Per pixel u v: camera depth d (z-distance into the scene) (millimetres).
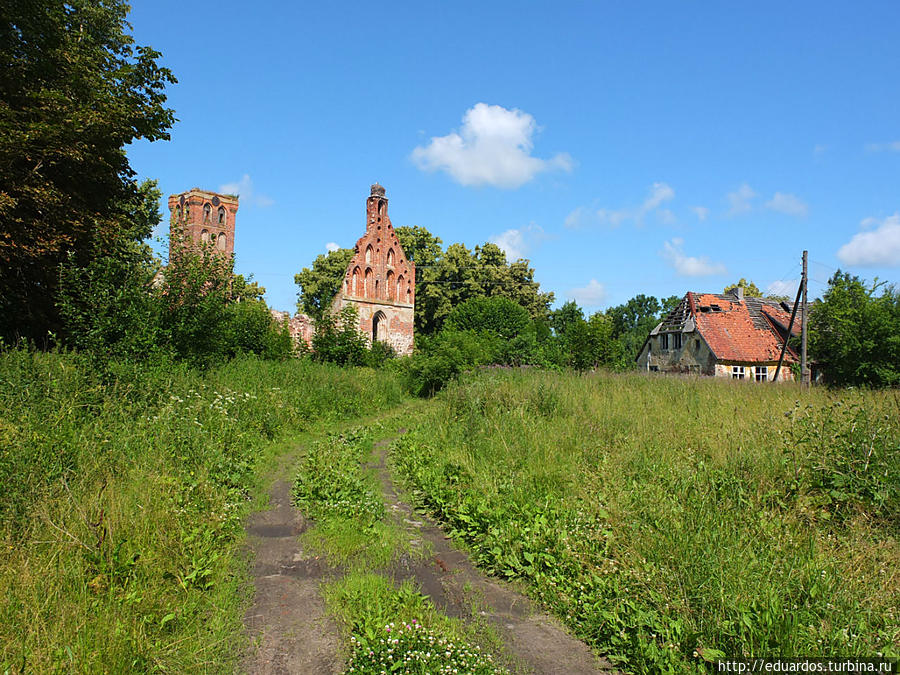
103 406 8250
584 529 5789
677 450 8070
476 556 5977
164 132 15297
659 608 4305
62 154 12336
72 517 4930
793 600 4211
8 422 6277
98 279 11812
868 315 23688
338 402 16562
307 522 6723
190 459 7562
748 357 35156
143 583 4441
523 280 65500
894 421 7102
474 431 10062
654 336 43344
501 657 4039
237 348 20562
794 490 6277
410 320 47906
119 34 18562
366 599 4660
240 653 3922
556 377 15547
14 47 13078
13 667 3277
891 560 4801
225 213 45594
